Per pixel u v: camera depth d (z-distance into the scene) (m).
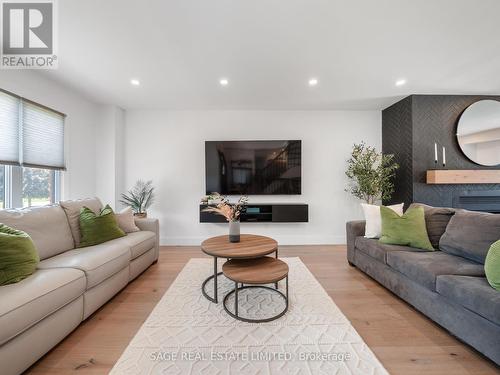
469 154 3.23
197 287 2.23
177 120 3.85
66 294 1.43
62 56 2.23
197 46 2.07
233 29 1.84
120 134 3.74
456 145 3.26
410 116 3.26
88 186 3.42
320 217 3.89
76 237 2.23
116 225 2.48
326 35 1.92
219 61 2.33
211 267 2.75
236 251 1.94
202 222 3.71
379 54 2.21
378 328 1.62
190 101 3.48
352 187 3.89
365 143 3.89
